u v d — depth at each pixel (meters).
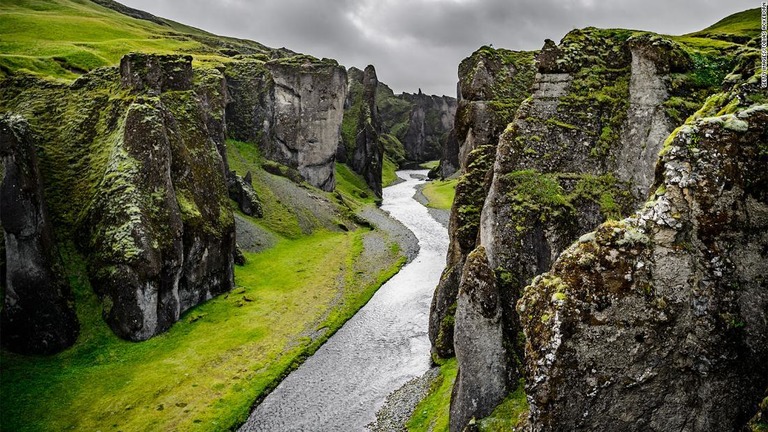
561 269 16.45
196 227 57.47
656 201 15.62
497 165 30.89
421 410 34.88
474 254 27.61
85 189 55.97
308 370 45.06
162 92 67.31
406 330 52.62
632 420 15.39
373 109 184.62
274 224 92.06
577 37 32.03
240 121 123.56
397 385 40.56
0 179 46.91
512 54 48.16
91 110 64.06
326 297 62.34
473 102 45.31
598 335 15.48
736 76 17.38
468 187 41.31
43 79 68.56
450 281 41.34
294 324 54.28
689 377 14.95
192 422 36.59
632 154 28.17
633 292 15.41
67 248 51.72
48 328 44.16
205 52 149.12
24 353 43.06
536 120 30.81
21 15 133.00
